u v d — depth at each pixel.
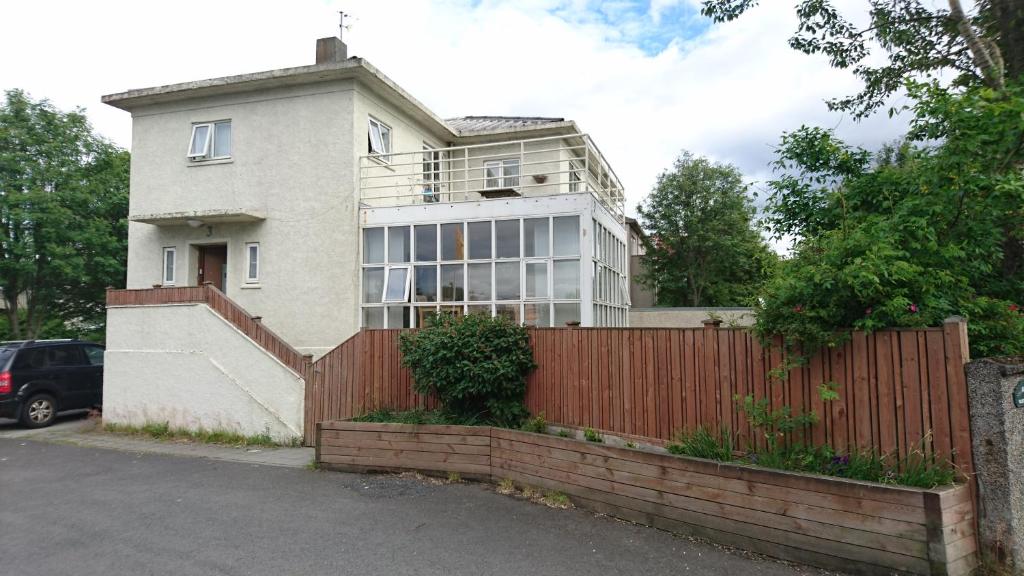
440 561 5.25
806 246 6.34
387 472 8.34
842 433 5.40
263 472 8.71
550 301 12.31
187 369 11.70
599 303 13.09
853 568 4.68
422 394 9.24
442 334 8.43
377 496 7.28
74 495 7.67
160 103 15.40
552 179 17.88
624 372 7.36
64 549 5.72
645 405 7.09
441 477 8.01
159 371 12.01
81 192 21.47
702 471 5.59
